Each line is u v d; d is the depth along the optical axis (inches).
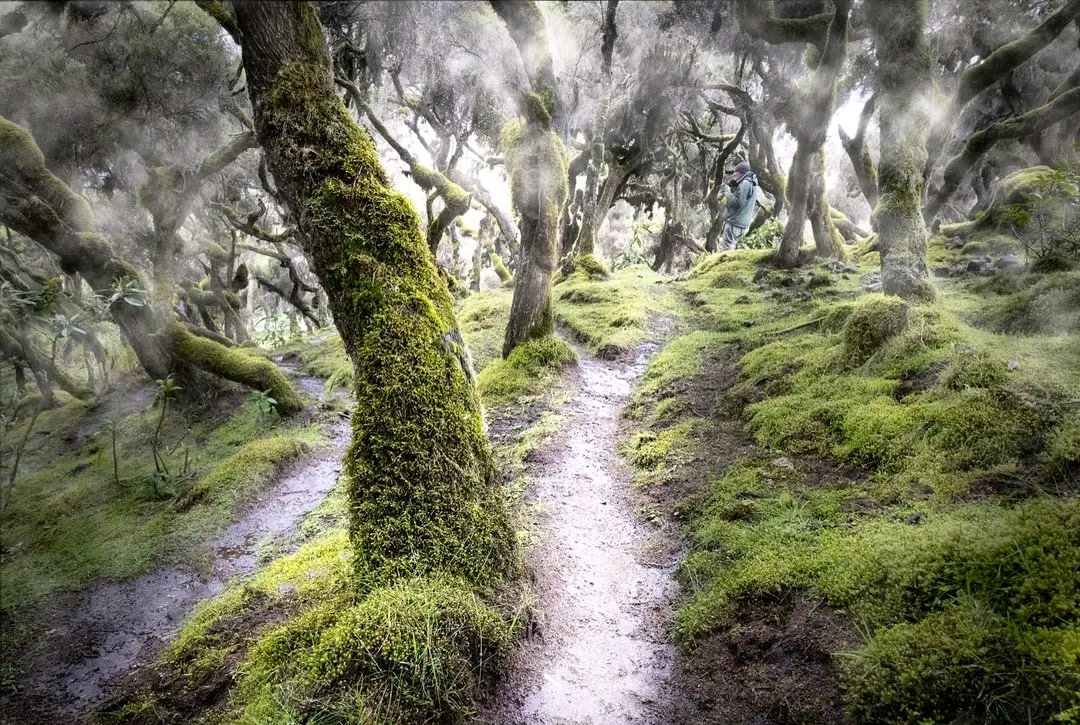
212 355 311.9
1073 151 346.3
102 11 291.6
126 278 287.0
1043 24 231.1
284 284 779.4
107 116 308.7
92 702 134.7
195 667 129.3
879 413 155.7
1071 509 96.0
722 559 129.3
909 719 77.9
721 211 575.2
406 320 117.5
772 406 185.3
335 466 240.7
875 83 294.4
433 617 96.5
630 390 251.0
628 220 848.9
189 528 202.7
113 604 171.5
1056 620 79.7
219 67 318.7
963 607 87.6
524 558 134.6
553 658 111.7
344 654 90.6
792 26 267.1
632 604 127.9
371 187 120.7
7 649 157.6
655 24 334.0
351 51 278.7
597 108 386.0
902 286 207.9
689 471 171.3
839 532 121.7
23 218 271.1
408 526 108.0
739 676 100.0
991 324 196.5
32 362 420.5
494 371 265.0
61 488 270.4
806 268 368.8
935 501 119.1
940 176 426.9
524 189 256.1
